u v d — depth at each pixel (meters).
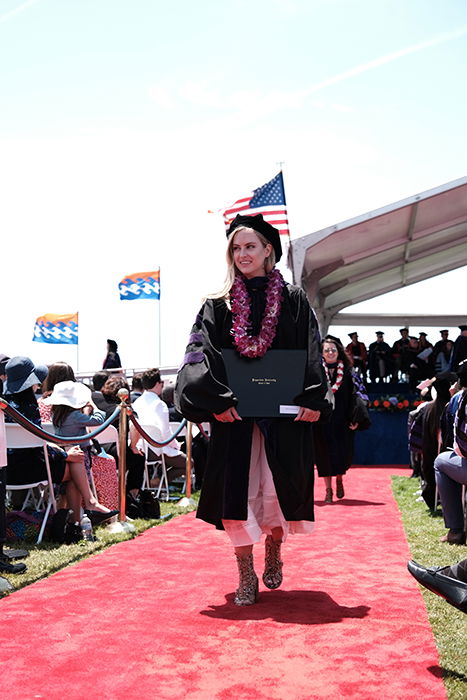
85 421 7.32
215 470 4.41
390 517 8.36
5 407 5.36
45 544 6.52
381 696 3.02
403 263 24.36
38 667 3.35
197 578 5.17
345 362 9.98
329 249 18.00
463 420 6.15
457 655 3.50
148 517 8.14
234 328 4.45
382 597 4.62
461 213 19.41
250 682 3.17
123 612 4.26
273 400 4.40
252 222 4.62
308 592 4.76
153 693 3.05
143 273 21.02
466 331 20.25
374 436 17.64
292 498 4.40
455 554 6.08
